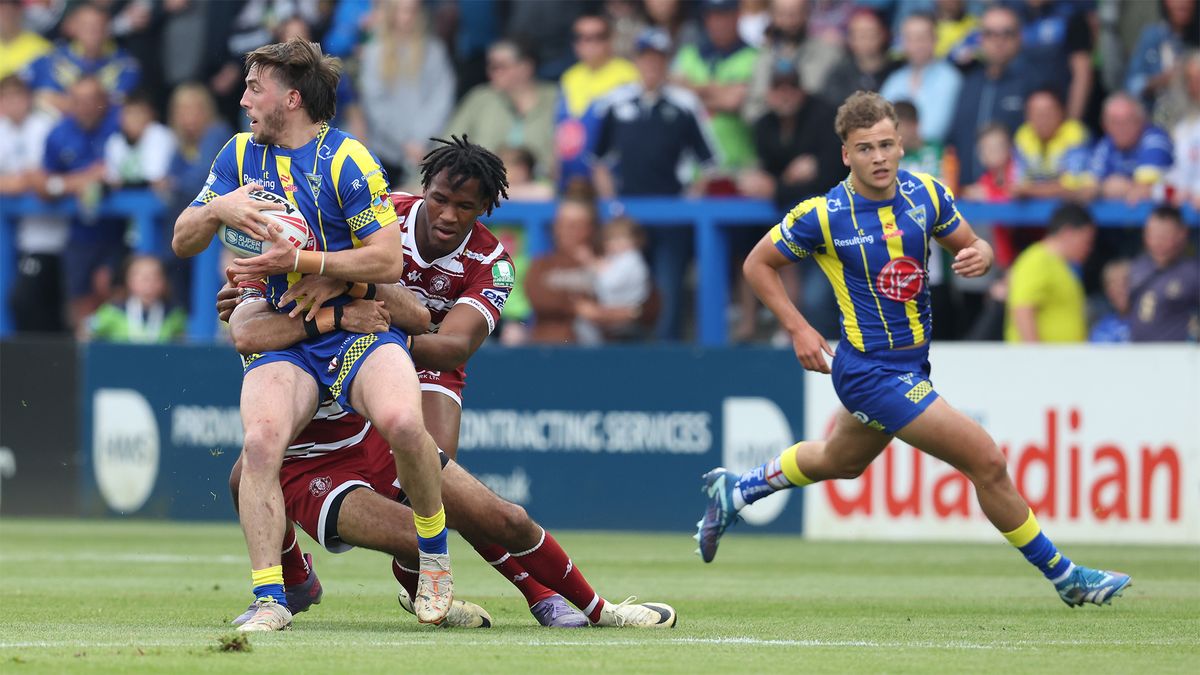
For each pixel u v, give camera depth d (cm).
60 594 2628
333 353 1952
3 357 4734
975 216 4397
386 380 1898
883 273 2383
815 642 1891
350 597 2592
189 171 5000
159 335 4997
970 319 4419
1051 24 4466
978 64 4503
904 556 3562
